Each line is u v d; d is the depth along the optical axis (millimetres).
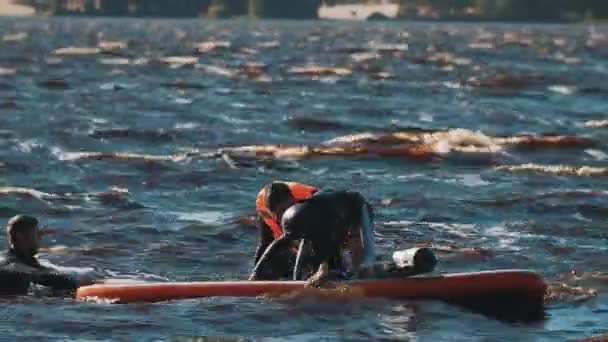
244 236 56938
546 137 88812
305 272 43844
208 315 41250
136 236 56531
